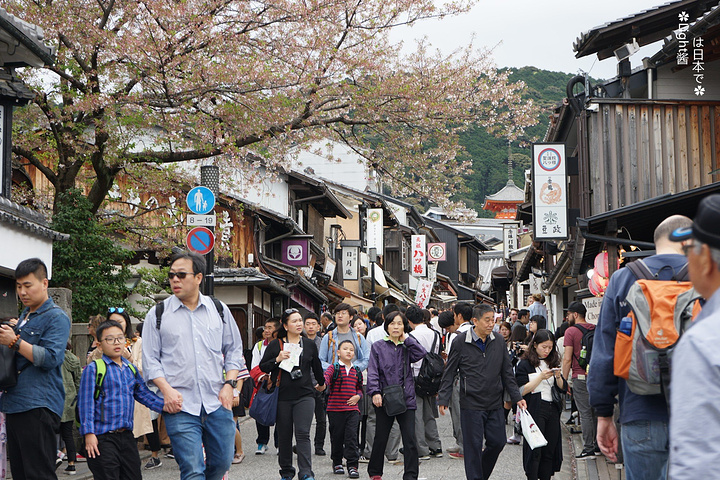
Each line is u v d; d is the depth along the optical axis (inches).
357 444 495.2
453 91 820.0
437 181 881.5
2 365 307.6
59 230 686.5
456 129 874.1
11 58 531.5
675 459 117.0
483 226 3786.9
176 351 291.3
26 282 318.0
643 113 771.4
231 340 307.3
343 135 878.4
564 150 801.6
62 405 326.0
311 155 2071.9
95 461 332.8
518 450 595.8
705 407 114.7
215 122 779.4
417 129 863.7
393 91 792.3
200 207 627.8
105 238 700.7
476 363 396.8
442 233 2938.0
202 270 300.8
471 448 394.0
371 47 813.9
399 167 883.4
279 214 1166.3
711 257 125.7
